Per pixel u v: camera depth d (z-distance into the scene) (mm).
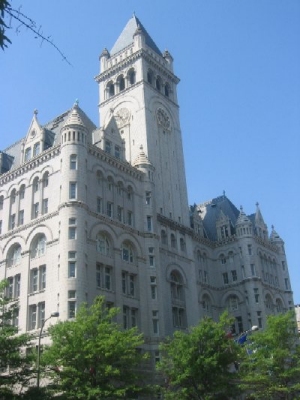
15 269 61438
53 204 60875
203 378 44031
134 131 80062
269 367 48406
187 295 72750
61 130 63812
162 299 64812
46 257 58062
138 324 60188
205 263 87562
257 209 98375
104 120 85188
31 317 56625
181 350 45062
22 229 62969
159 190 76938
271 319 51719
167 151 82750
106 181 64688
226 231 91688
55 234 58219
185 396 44750
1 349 35062
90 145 63562
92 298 54781
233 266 87875
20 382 37031
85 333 41438
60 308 52281
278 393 48469
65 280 53438
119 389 39375
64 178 59344
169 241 73312
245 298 84062
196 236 86938
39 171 64750
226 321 47125
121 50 89438
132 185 69125
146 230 67438
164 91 88750
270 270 92562
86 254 56094
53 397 37188
